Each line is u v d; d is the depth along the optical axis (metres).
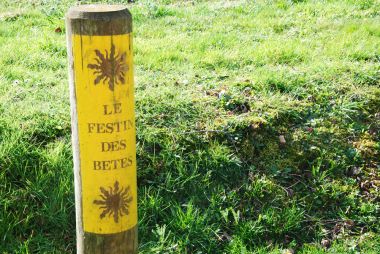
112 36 3.15
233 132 5.30
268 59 6.89
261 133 5.35
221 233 4.71
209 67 6.70
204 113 5.44
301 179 5.18
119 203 3.41
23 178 4.69
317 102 5.82
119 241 3.49
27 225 4.50
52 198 4.61
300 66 6.65
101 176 3.34
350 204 5.04
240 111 5.57
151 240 4.58
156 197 4.76
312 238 4.81
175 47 7.28
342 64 6.55
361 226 4.93
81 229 3.49
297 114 5.59
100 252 3.48
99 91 3.21
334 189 5.11
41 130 5.03
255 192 4.98
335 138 5.48
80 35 3.14
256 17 8.70
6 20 8.42
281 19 8.55
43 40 7.24
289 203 4.99
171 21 8.49
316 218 4.93
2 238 4.41
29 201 4.60
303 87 6.01
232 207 4.87
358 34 7.75
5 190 4.61
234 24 8.37
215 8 9.24
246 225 4.72
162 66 6.58
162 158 4.99
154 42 7.45
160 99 5.55
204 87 5.92
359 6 9.16
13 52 6.75
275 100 5.71
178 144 5.08
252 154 5.23
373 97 5.95
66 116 5.24
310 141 5.41
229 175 5.06
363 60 6.86
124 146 3.33
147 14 8.77
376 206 5.03
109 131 3.27
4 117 5.10
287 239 4.78
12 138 4.83
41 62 6.56
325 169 5.28
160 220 4.72
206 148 5.13
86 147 3.30
